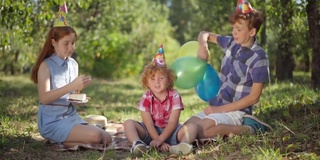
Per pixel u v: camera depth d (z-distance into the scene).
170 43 26.11
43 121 4.96
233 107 4.86
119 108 8.98
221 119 4.78
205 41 5.21
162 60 4.79
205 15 16.05
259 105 7.21
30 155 4.51
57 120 4.93
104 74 23.45
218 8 14.09
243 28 4.77
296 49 11.75
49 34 5.02
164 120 4.80
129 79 23.62
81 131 4.80
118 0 16.86
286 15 9.35
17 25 8.22
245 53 4.87
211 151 4.33
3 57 17.59
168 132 4.63
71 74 5.19
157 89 4.68
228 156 4.09
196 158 4.15
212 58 19.61
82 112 8.12
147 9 23.39
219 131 4.76
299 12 8.11
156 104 4.77
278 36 10.99
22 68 20.30
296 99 6.46
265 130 4.96
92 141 4.79
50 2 8.02
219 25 15.48
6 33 8.48
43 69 4.92
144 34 24.22
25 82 16.00
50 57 5.03
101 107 9.29
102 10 16.20
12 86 13.32
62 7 5.06
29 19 8.05
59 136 4.86
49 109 4.93
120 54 23.34
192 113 7.56
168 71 4.73
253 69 4.79
